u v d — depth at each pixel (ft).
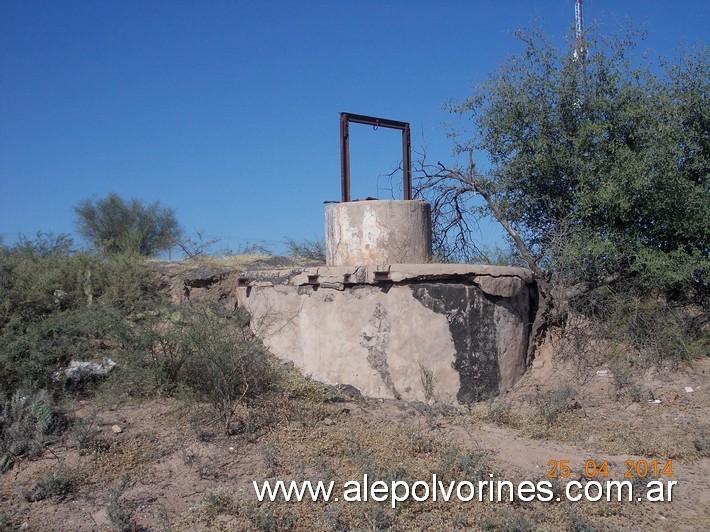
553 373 30.94
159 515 17.47
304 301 29.43
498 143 37.01
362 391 27.84
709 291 33.63
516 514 17.95
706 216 32.60
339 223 30.37
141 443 21.30
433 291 27.71
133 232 37.96
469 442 23.29
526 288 31.40
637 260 32.76
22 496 18.44
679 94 34.71
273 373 26.21
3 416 21.85
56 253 32.55
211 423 22.77
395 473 19.31
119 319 26.43
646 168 32.50
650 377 29.89
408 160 33.47
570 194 35.91
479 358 28.25
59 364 25.81
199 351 24.30
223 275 33.53
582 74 35.91
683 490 20.12
